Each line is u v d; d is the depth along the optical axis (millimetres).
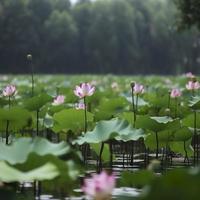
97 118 12469
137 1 132875
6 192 5477
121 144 14531
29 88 24234
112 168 10969
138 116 11422
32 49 108938
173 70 121312
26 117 10117
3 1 106812
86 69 120750
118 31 122875
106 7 123625
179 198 4008
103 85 37969
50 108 13758
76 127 11719
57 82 38906
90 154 12852
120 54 123312
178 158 12891
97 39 120812
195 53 114812
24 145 7043
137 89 14211
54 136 16609
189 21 32094
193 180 4012
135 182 6238
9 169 5883
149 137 11133
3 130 10539
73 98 17125
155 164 5875
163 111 15102
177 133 10984
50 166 5738
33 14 114500
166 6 124938
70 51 117250
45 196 7711
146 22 127625
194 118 12016
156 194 4027
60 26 115438
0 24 106062
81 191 7953
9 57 107062
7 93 12641
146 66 125500
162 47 121625
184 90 21422
